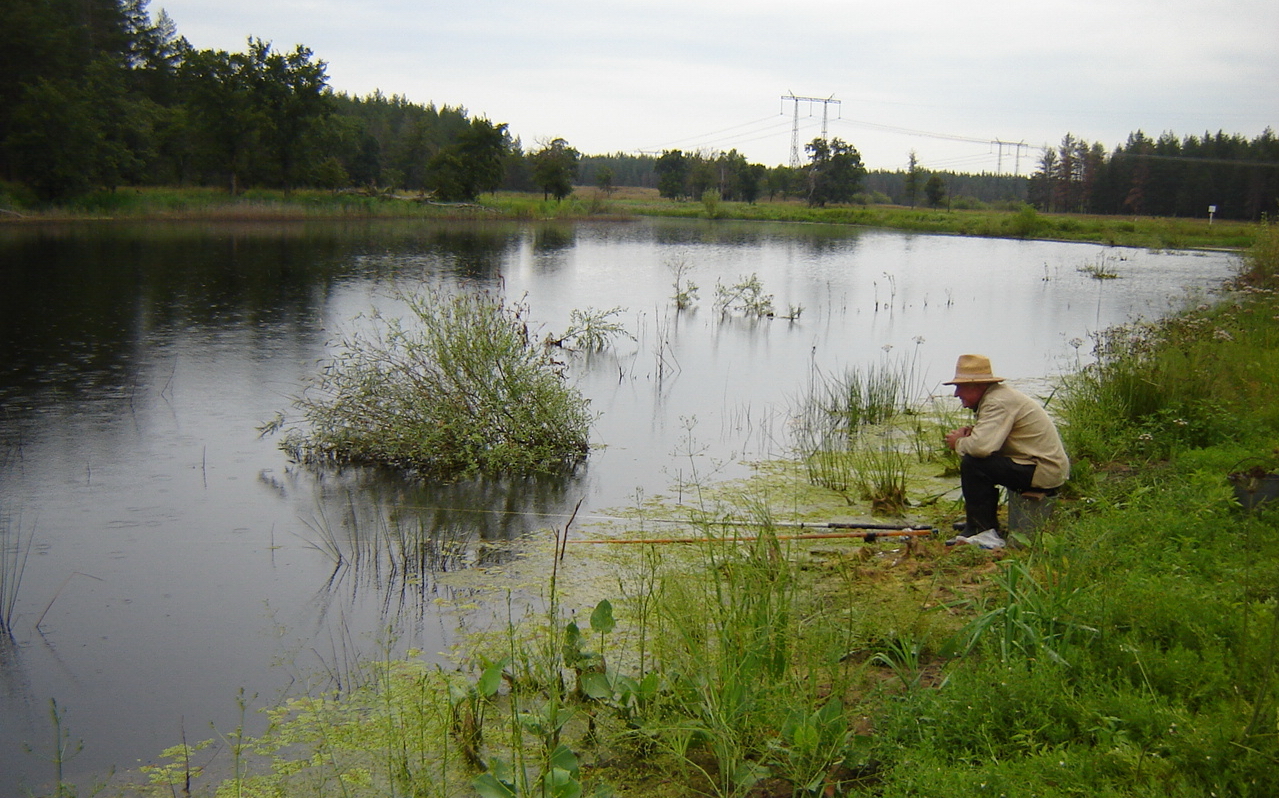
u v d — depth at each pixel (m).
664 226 67.31
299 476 9.36
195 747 4.78
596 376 14.55
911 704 4.12
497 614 6.23
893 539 7.12
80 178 48.12
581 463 9.88
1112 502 6.68
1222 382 9.41
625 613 6.13
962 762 3.65
